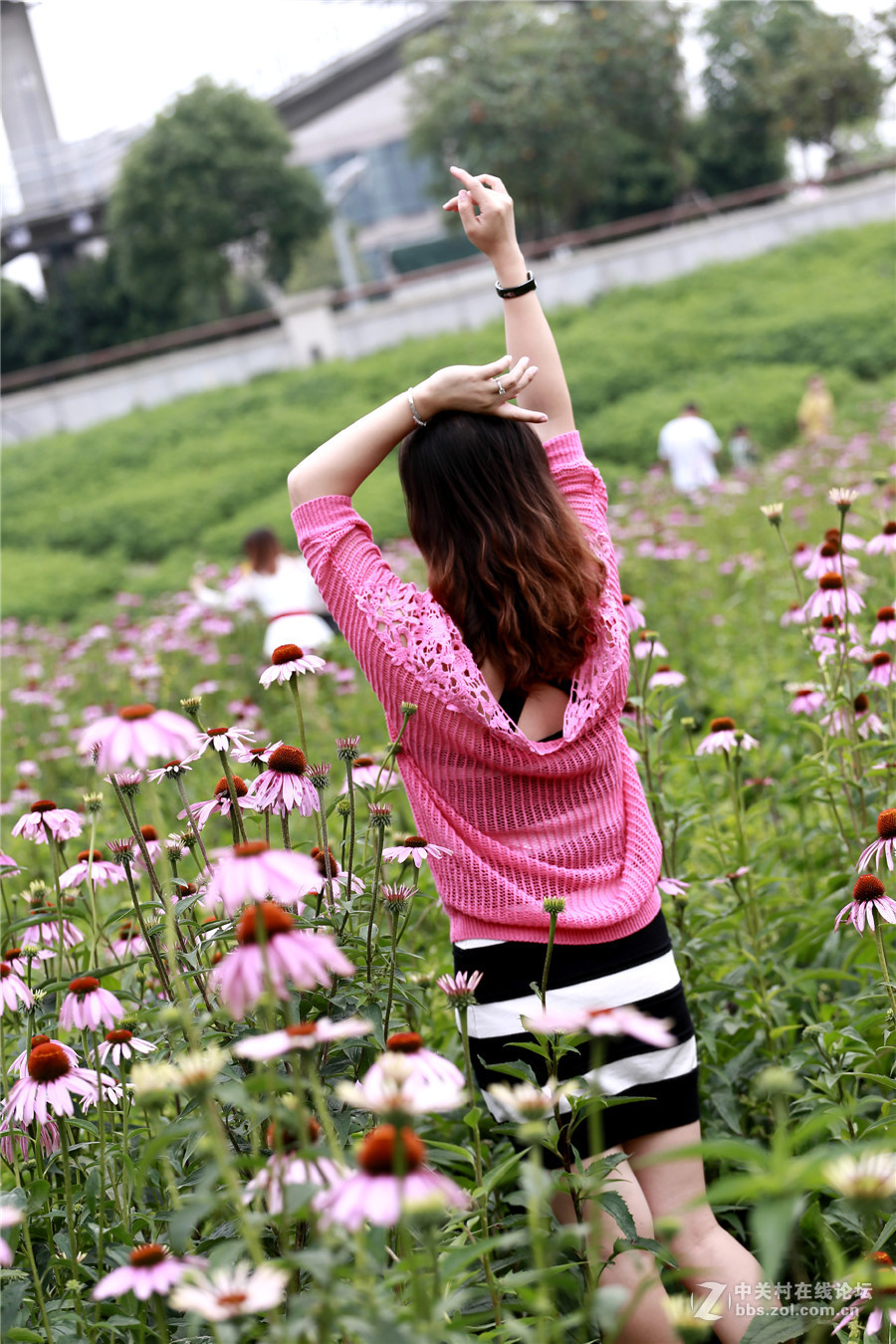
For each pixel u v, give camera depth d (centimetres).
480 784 191
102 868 231
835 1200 207
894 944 278
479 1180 165
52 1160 191
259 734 471
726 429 1777
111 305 3700
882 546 338
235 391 2602
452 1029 272
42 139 3997
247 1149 177
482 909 189
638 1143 192
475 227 217
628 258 2891
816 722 347
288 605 752
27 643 1215
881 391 1781
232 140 3359
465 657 186
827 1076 208
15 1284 156
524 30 3431
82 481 2267
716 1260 186
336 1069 178
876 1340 149
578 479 214
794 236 2933
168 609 1155
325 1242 114
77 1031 218
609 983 188
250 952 122
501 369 194
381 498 1552
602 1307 115
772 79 3681
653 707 330
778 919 298
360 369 2491
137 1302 164
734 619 677
